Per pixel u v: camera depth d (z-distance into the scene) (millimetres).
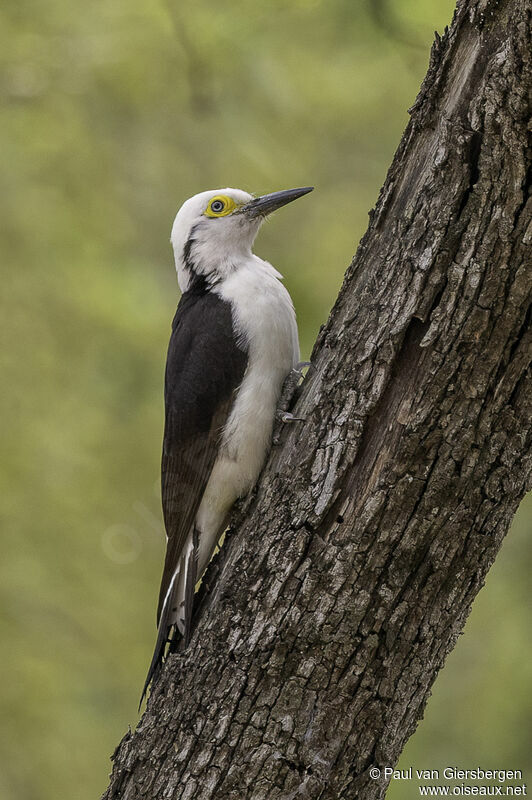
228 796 7105
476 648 13656
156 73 14711
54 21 14789
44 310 14398
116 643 14023
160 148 15156
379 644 7055
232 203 10672
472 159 6723
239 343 9328
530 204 6551
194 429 9258
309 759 7043
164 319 14398
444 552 6977
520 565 13883
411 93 14562
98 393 14367
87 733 13570
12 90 14688
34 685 13672
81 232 14727
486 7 6691
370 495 7031
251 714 7141
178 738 7340
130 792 7449
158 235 15094
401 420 6949
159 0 14492
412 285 6934
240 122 14320
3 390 14258
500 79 6441
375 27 14000
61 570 14125
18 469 14086
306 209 14852
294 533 7223
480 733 12891
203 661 7398
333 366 7344
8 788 13203
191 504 9250
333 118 14633
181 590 9055
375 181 14883
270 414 9141
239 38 14164
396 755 7215
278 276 10391
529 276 6605
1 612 13867
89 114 14953
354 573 7035
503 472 6898
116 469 14320
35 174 14758
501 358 6750
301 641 7105
